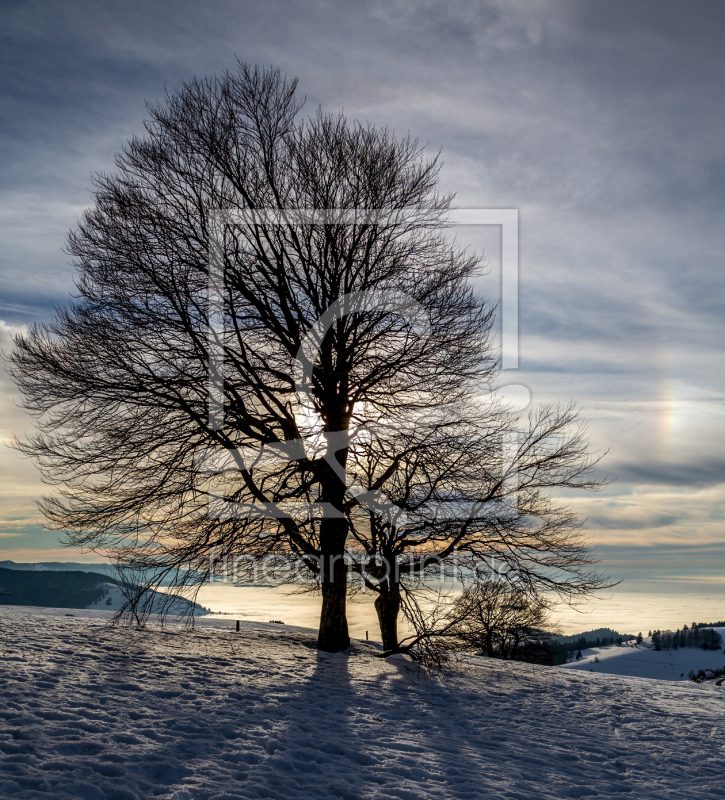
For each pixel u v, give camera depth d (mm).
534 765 7773
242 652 13164
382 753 7422
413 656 13250
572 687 13539
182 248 14391
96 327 13609
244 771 6121
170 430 13938
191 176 14844
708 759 8766
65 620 15773
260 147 15391
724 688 16078
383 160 15445
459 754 7801
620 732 10000
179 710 7965
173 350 13992
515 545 15023
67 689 8141
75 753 5867
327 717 8734
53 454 13938
